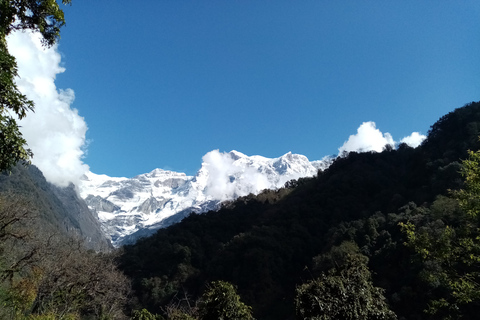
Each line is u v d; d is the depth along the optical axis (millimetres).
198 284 62875
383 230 52688
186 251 69250
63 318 23203
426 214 45375
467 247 13391
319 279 10148
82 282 30812
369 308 9625
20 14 7781
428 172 65938
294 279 58625
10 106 7070
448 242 13852
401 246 45094
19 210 27281
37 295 26734
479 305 28922
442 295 32812
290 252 64062
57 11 8086
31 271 27547
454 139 67438
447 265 14297
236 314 12336
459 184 49469
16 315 18531
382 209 67688
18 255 28719
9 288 21422
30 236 27375
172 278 64500
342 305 9391
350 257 10953
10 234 26078
